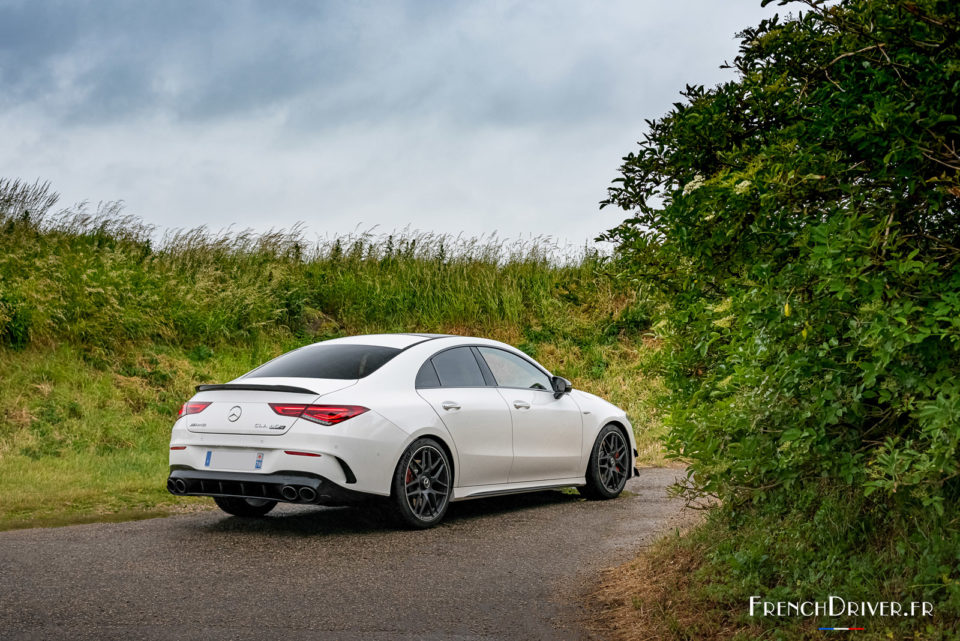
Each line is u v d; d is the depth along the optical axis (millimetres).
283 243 19125
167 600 4715
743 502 5020
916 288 3330
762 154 3754
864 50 3590
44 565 5480
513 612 4609
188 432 6891
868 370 3373
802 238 3562
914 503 3963
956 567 3629
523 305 18984
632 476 9656
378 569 5559
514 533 6879
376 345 7609
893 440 3457
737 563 4383
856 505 4312
